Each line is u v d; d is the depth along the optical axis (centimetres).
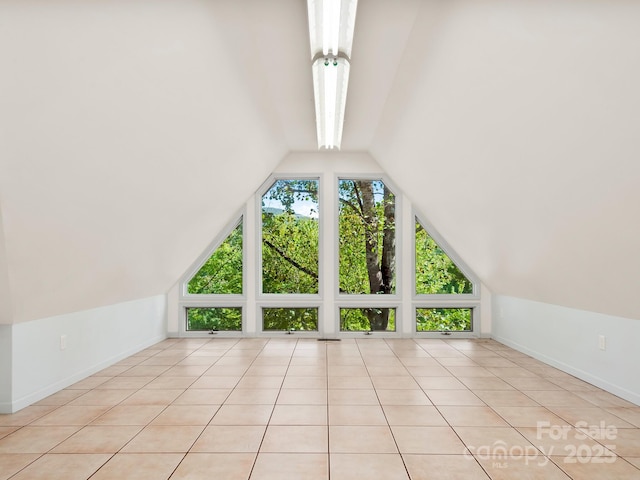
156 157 350
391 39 323
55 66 210
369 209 691
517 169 330
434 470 249
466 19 247
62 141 251
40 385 380
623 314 377
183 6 237
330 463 258
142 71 259
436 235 679
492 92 282
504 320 625
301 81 410
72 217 313
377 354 557
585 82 215
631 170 236
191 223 535
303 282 687
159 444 286
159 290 633
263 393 393
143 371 473
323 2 225
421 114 399
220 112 383
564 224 334
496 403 366
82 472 248
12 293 319
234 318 683
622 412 344
